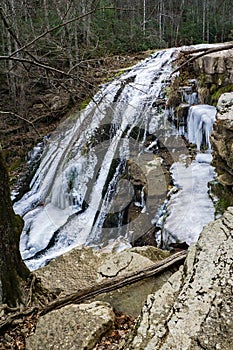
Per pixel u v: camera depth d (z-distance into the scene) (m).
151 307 1.72
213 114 6.22
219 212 4.40
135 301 2.61
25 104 7.59
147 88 7.59
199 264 1.84
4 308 2.56
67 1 3.33
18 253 2.86
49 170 7.48
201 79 7.14
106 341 2.12
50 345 2.08
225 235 1.98
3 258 2.65
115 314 2.47
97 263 3.27
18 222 2.88
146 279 2.84
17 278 2.77
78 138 7.04
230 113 3.99
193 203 4.86
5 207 2.67
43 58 3.22
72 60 3.26
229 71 6.35
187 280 1.78
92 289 2.74
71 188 6.59
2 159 2.60
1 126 8.14
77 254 3.44
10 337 2.40
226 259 1.81
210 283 1.70
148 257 3.44
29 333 2.43
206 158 6.02
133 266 3.09
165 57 8.84
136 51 9.45
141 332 1.60
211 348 1.41
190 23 15.12
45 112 7.91
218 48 3.98
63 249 5.71
